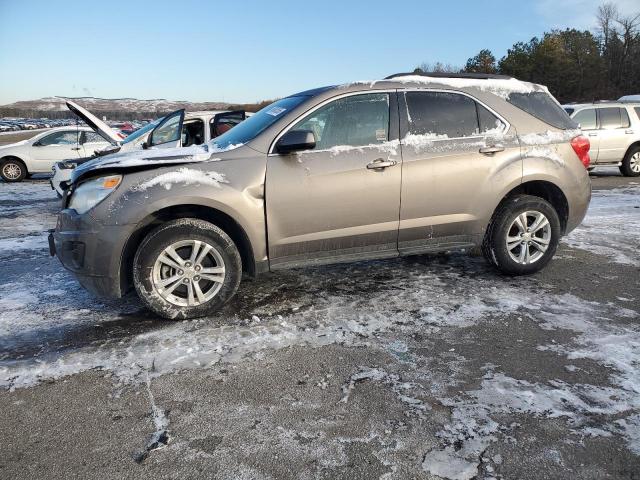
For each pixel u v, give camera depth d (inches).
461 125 161.3
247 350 121.3
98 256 131.3
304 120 147.5
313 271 183.5
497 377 107.0
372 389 102.9
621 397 98.5
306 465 80.8
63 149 539.8
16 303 154.9
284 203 142.3
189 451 84.7
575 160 172.1
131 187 132.2
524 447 84.1
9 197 420.2
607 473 78.3
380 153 150.6
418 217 156.4
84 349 122.9
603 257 198.8
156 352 120.8
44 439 88.5
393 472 78.9
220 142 158.9
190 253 138.4
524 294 157.4
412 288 163.9
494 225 167.3
